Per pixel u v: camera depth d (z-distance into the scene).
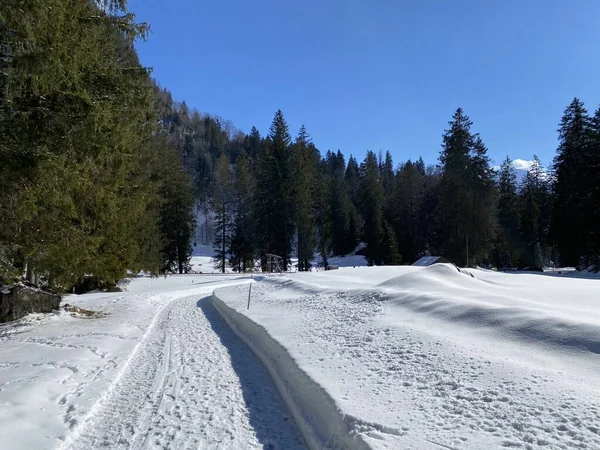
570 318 6.48
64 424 5.47
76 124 8.07
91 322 13.16
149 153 21.70
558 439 3.63
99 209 12.34
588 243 33.19
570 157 37.47
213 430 5.34
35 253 11.28
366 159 66.56
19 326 12.14
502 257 53.31
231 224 58.66
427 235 58.97
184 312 17.09
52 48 7.23
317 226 54.44
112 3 9.64
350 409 4.77
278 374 7.44
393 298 10.98
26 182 8.11
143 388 7.08
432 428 4.12
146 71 11.38
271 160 47.59
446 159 43.66
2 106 7.56
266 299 16.50
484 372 5.37
